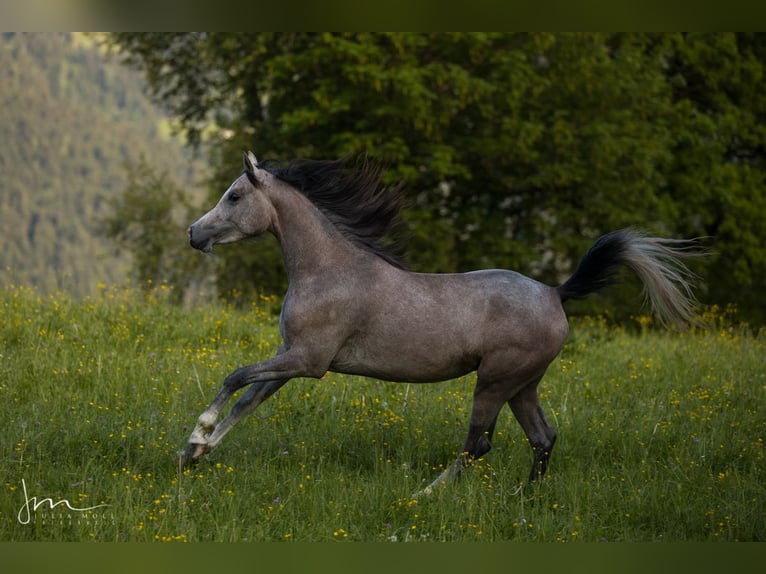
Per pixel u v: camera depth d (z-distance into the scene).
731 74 38.91
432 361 9.46
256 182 9.65
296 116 31.12
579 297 9.87
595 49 32.66
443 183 35.88
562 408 12.15
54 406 10.88
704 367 15.77
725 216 38.12
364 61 29.70
